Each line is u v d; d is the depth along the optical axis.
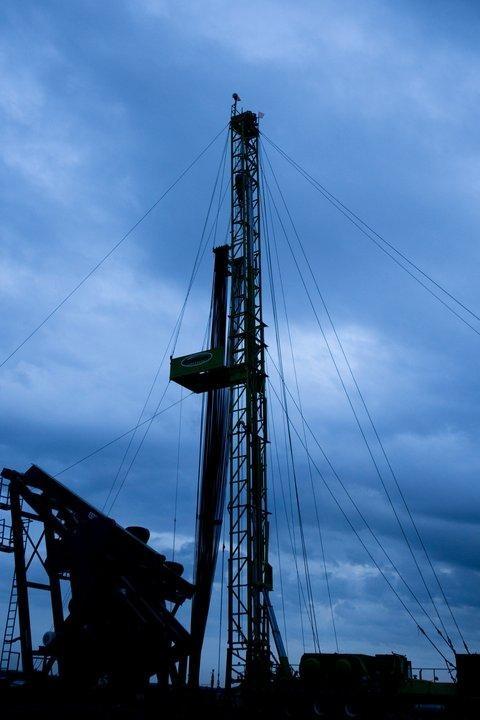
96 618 26.83
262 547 38.25
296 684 32.28
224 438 40.03
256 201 47.66
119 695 26.33
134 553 27.94
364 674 30.94
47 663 27.31
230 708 32.38
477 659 31.38
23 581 28.66
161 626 26.67
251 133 49.50
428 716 31.28
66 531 28.77
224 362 40.47
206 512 37.88
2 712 23.64
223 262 45.03
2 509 29.39
